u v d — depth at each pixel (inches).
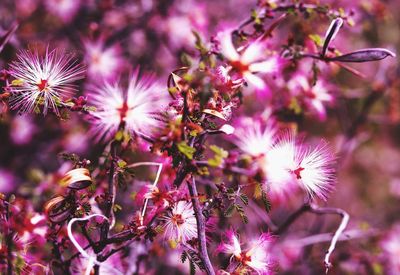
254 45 23.8
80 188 22.1
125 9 34.2
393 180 46.3
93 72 29.9
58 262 23.3
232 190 22.2
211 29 33.9
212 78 21.3
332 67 28.3
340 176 43.6
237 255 22.6
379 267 30.3
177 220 22.6
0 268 22.7
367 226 31.4
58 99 22.3
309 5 25.9
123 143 22.5
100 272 24.1
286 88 28.3
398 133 45.9
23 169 32.3
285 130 24.0
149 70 32.3
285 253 31.2
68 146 31.4
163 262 28.5
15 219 22.4
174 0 33.9
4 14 34.3
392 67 38.6
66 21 33.9
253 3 37.6
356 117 38.9
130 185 25.7
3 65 28.0
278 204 30.1
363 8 32.5
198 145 22.2
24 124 31.9
